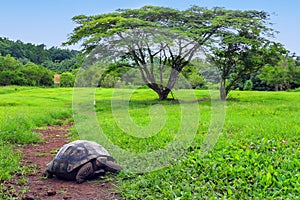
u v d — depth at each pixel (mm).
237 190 5008
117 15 24062
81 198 5098
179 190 5043
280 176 5410
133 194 5070
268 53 25906
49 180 5984
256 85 42719
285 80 39750
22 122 12141
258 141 8062
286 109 16422
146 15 23703
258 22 25078
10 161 6836
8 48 68000
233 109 16250
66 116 16094
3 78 41875
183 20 24406
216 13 25750
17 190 5430
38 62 66500
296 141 8195
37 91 30609
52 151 8211
